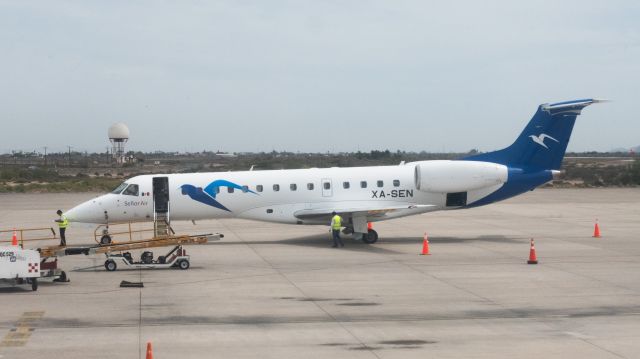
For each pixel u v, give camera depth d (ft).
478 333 50.03
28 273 64.95
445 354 44.65
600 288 66.95
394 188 106.11
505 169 104.42
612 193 239.71
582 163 545.85
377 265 81.56
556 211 165.37
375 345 46.85
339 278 72.74
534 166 106.42
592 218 146.51
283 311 57.21
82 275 75.41
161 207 102.22
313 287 67.72
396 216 105.29
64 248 78.54
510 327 51.83
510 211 165.78
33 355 44.32
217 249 96.89
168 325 52.44
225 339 48.39
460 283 69.72
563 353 44.86
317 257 88.38
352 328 51.47
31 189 257.55
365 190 105.60
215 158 625.41
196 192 102.42
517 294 64.03
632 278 72.43
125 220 102.63
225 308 58.34
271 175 104.99
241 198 103.40
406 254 90.94
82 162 578.25
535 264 82.07
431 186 103.35
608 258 87.15
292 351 45.39
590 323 53.06
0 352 45.01
